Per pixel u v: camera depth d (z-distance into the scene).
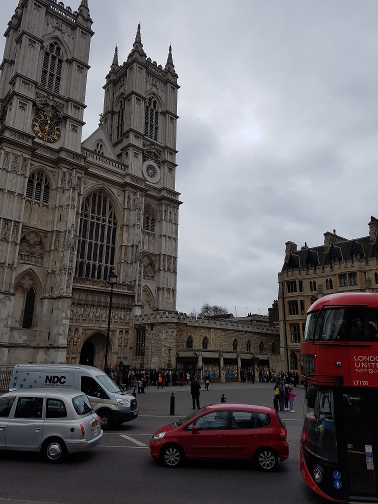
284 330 64.31
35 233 52.50
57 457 13.51
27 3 56.94
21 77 53.59
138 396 35.62
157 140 73.19
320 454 10.42
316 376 10.96
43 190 54.41
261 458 13.19
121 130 72.00
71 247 52.03
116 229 62.88
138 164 66.81
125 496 10.42
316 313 11.98
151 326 53.31
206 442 13.34
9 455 14.60
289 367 62.44
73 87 60.28
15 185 50.00
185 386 46.59
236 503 10.16
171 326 52.06
